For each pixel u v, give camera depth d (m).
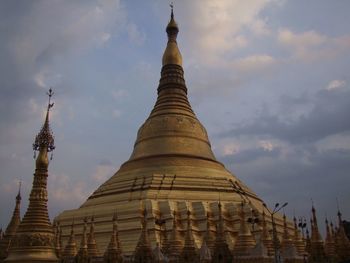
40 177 53.66
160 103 101.81
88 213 83.06
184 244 66.06
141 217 75.75
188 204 79.00
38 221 51.19
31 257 48.69
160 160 90.69
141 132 99.69
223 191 84.88
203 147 96.12
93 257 66.75
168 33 109.56
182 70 107.38
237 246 64.56
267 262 58.81
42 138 55.09
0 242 68.31
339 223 75.19
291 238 72.44
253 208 77.50
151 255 61.00
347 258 71.56
